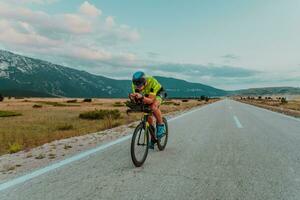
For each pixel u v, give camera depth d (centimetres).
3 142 1023
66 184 429
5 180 455
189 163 568
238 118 1706
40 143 918
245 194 390
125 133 1039
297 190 409
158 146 688
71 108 4206
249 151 693
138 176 473
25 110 3600
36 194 387
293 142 830
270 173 496
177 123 1392
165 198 373
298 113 2170
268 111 2561
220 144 792
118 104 5928
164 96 691
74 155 643
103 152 673
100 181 445
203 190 406
